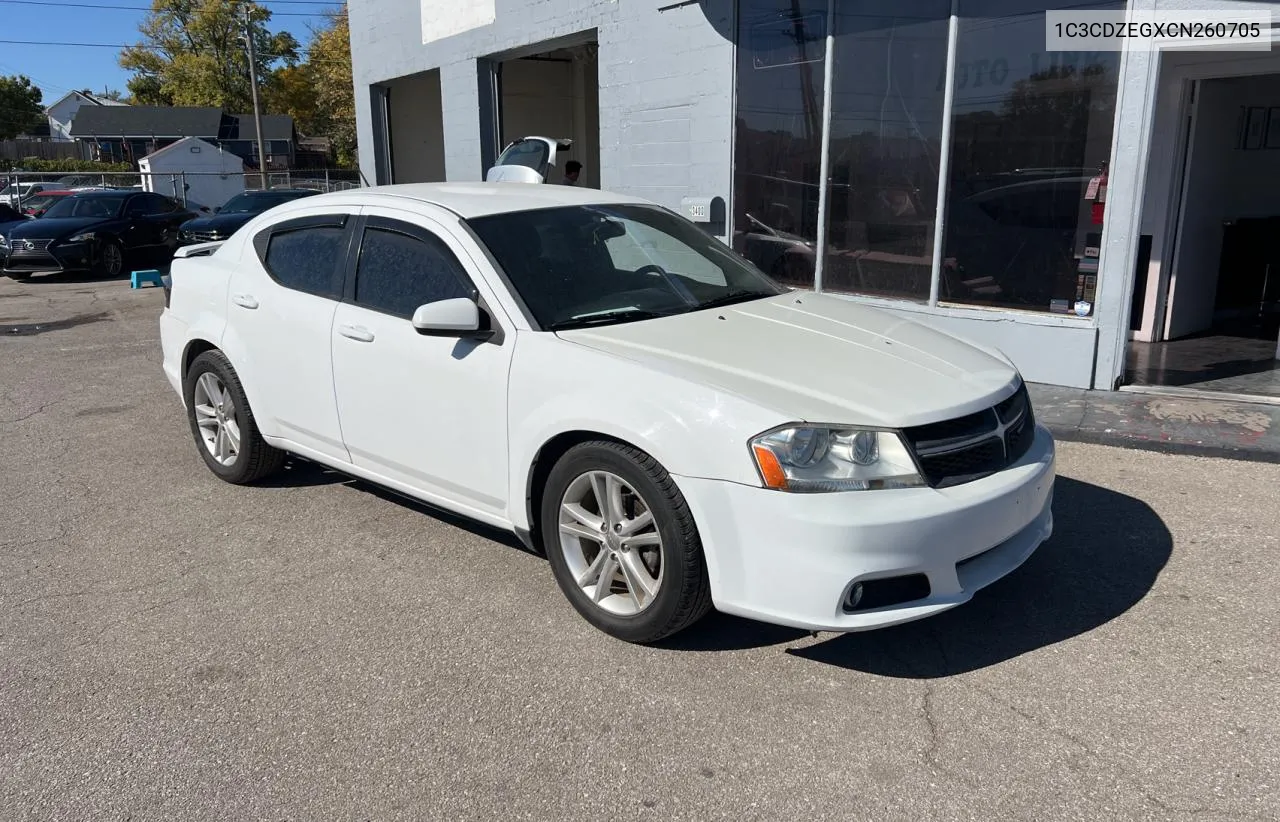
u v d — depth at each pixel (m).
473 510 4.01
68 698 3.26
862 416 3.11
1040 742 2.89
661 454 3.19
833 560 2.97
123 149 62.31
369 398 4.27
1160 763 2.78
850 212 8.00
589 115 15.81
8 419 7.02
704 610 3.34
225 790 2.77
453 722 3.07
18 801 2.74
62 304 13.62
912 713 3.06
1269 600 3.74
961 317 7.25
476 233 4.03
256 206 19.23
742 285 4.48
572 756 2.89
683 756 2.88
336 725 3.07
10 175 28.36
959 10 6.98
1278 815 2.55
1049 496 3.70
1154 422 5.82
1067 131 6.61
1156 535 4.37
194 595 4.02
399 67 13.23
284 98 75.69
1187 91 7.50
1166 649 3.40
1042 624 3.61
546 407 3.54
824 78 7.88
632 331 3.71
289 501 5.12
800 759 2.85
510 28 10.85
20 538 4.69
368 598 3.96
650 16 9.07
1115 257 6.44
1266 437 5.48
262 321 4.80
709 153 8.83
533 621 3.73
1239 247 8.75
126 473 5.68
